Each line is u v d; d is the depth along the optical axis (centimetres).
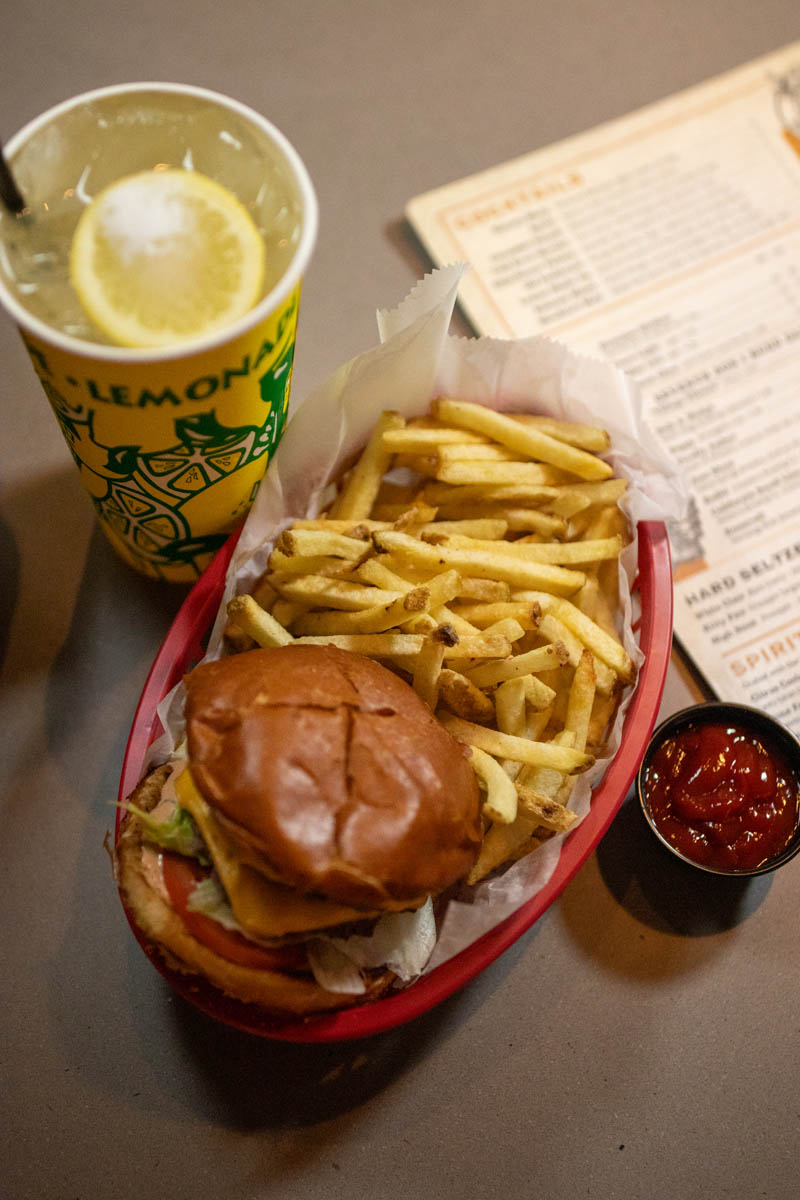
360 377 45
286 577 44
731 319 55
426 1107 43
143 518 43
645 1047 45
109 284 35
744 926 46
